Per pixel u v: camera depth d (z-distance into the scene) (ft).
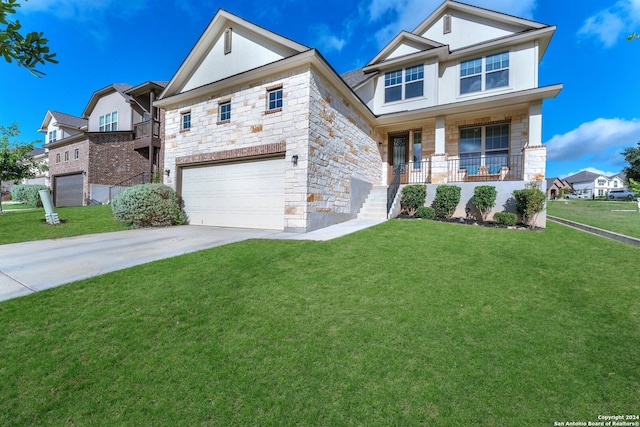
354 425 6.27
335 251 18.03
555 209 50.08
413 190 32.40
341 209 31.53
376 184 41.68
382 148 43.52
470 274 14.53
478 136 37.63
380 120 38.99
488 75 36.29
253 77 29.22
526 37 33.65
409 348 8.82
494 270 15.10
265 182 29.19
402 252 17.87
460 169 37.96
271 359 8.34
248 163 30.48
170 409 6.70
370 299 11.89
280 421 6.37
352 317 10.55
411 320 10.35
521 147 34.63
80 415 6.57
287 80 27.50
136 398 7.02
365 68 41.98
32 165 49.85
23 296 11.98
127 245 21.36
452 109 34.73
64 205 61.93
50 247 20.98
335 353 8.59
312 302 11.64
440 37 39.70
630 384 7.45
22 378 7.61
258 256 17.15
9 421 6.41
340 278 13.92
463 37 38.27
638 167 88.89
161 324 10.12
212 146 32.63
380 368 7.97
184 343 9.09
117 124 64.18
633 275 14.48
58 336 9.37
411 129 41.42
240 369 7.96
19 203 68.23
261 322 10.25
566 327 10.03
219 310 11.04
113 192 58.13
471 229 24.41
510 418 6.44
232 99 31.24
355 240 20.62
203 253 18.03
